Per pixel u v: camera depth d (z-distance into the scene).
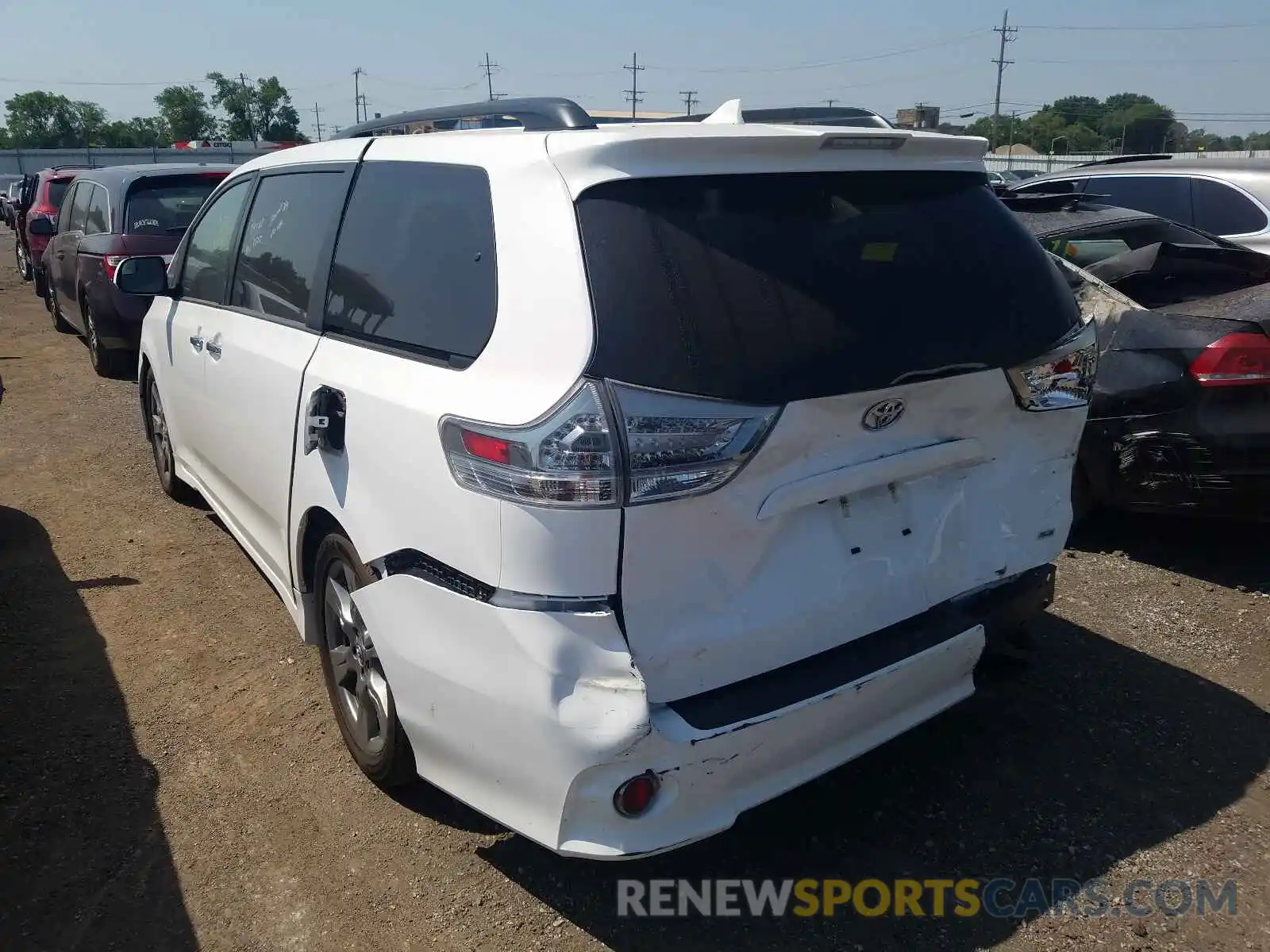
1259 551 4.82
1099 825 2.96
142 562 4.88
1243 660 3.86
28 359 10.02
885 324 2.51
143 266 4.70
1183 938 2.55
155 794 3.13
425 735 2.58
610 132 2.53
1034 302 2.85
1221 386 4.08
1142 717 3.49
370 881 2.77
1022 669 3.66
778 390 2.32
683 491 2.25
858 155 2.66
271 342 3.54
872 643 2.65
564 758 2.24
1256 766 3.22
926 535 2.73
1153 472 4.33
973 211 2.84
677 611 2.32
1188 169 7.57
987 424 2.77
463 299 2.61
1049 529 3.01
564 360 2.27
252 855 2.87
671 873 2.81
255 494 3.75
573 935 2.58
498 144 2.69
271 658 3.96
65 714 3.57
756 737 2.37
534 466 2.22
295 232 3.61
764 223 2.44
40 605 4.42
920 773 3.22
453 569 2.43
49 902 2.70
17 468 6.41
